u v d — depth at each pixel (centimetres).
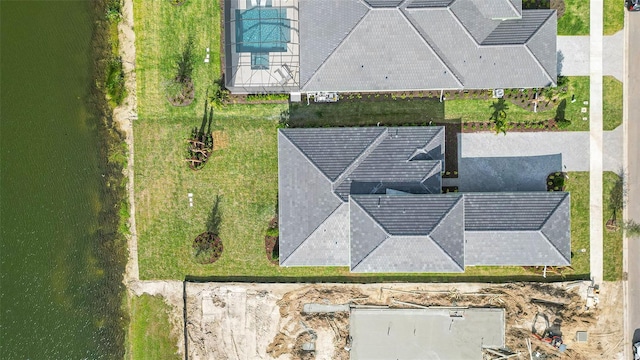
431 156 3241
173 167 3619
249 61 3531
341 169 3219
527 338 3547
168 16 3559
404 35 3125
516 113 3491
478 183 3512
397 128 3262
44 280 3806
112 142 3675
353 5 3117
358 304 3631
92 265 3769
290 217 3291
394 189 3212
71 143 3734
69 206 3766
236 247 3622
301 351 3656
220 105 3516
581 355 3541
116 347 3772
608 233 3494
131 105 3628
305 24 3225
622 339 3522
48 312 3812
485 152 3509
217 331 3678
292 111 3556
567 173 3484
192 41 3556
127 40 3603
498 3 3142
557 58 3447
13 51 3744
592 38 3438
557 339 3500
